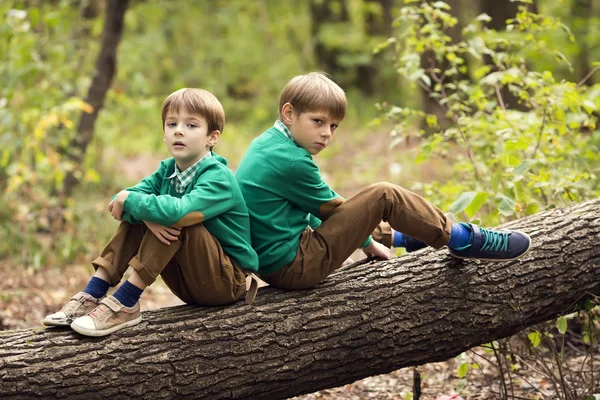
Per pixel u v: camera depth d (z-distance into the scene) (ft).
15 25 30.37
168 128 13.00
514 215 18.42
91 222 30.14
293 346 13.12
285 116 13.62
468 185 20.20
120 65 50.11
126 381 12.07
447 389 17.44
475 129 20.70
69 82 33.88
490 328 14.29
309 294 13.74
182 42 74.28
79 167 31.53
